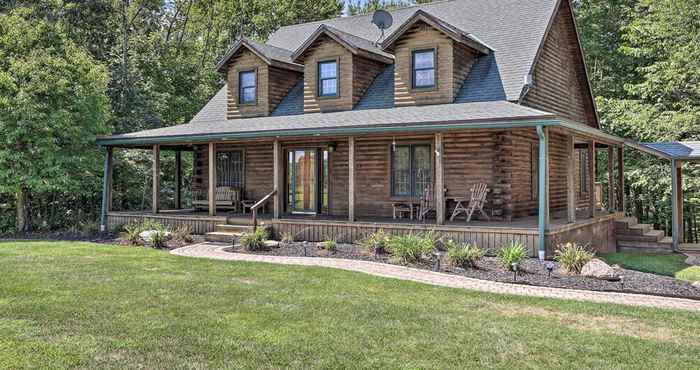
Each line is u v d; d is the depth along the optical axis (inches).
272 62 705.6
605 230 620.7
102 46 1047.0
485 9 714.8
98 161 719.7
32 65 645.9
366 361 214.5
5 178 644.7
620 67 1018.1
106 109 738.8
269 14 1501.0
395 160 620.7
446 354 222.5
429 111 540.4
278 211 590.6
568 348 230.7
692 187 811.4
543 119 426.0
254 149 725.3
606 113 919.7
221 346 230.4
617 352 226.1
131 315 275.0
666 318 275.9
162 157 979.9
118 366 208.1
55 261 430.3
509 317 276.4
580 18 1051.9
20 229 705.0
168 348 227.8
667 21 774.5
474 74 610.2
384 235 488.7
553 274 384.8
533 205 633.6
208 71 1279.5
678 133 770.2
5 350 223.0
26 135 646.5
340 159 660.7
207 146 766.5
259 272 390.0
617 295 327.9
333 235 548.4
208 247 531.8
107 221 693.3
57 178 655.8
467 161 581.6
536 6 676.7
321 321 266.7
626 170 921.5
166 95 1050.1
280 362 213.3
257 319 269.6
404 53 614.5
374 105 640.4
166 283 350.3
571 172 497.0
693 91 776.9
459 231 481.7
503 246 462.3
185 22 1430.9
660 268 476.4
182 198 1007.0
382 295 320.5
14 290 325.1
